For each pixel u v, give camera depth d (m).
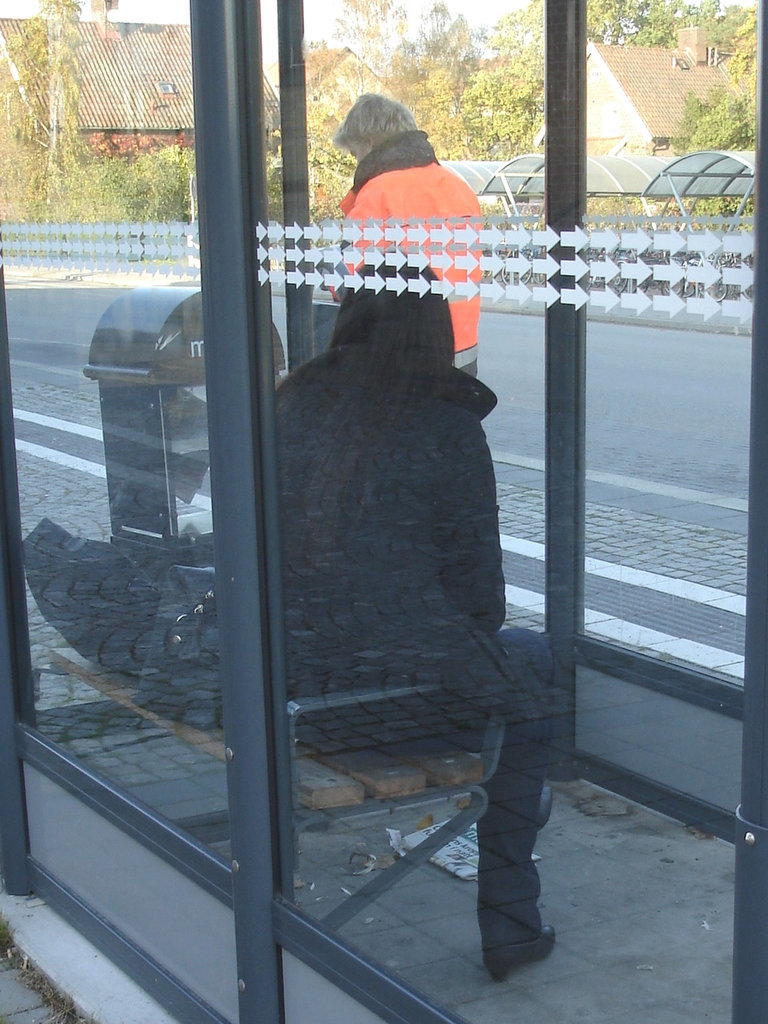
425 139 1.85
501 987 1.83
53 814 2.87
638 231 1.50
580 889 1.85
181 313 2.22
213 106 1.93
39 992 2.69
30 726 2.92
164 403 2.31
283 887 2.13
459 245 1.79
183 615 2.32
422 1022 1.82
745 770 1.27
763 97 1.13
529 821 2.00
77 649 2.65
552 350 1.87
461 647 2.14
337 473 2.03
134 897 2.58
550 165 1.68
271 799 2.11
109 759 2.60
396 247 1.88
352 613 2.09
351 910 2.05
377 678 2.12
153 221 2.25
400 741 2.12
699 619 1.80
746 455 1.55
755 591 1.22
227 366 1.99
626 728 1.98
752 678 1.24
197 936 2.38
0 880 3.09
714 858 1.79
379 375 1.99
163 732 2.41
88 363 2.49
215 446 2.02
